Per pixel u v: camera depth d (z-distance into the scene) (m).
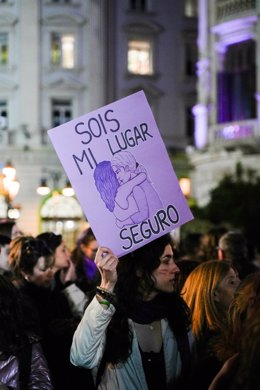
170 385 5.62
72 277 8.73
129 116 5.77
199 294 6.36
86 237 11.04
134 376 5.55
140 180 5.76
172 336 5.70
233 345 5.22
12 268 8.40
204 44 38.88
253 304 4.99
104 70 44.81
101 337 5.48
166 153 5.80
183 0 46.22
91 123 5.71
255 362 4.07
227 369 4.69
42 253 7.88
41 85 44.25
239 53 37.69
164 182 5.79
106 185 5.71
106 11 45.00
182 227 27.38
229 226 33.28
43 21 44.38
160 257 5.75
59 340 6.79
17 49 44.38
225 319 6.16
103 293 5.46
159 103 45.62
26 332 5.57
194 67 46.31
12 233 10.24
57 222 43.38
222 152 37.53
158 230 5.75
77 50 44.62
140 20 45.38
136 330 5.61
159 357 5.61
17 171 43.50
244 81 36.44
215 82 38.25
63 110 44.72
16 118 44.16
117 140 5.75
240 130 36.47
